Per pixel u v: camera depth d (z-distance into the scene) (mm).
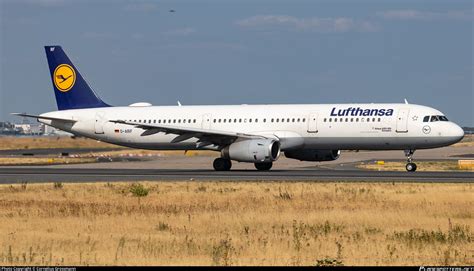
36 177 165250
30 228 84438
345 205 101438
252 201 106625
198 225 86125
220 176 162250
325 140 179125
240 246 73188
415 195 110562
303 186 129000
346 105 180375
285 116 183000
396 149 178500
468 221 88062
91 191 124625
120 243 74125
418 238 76188
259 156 174375
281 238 77562
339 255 68562
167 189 126750
